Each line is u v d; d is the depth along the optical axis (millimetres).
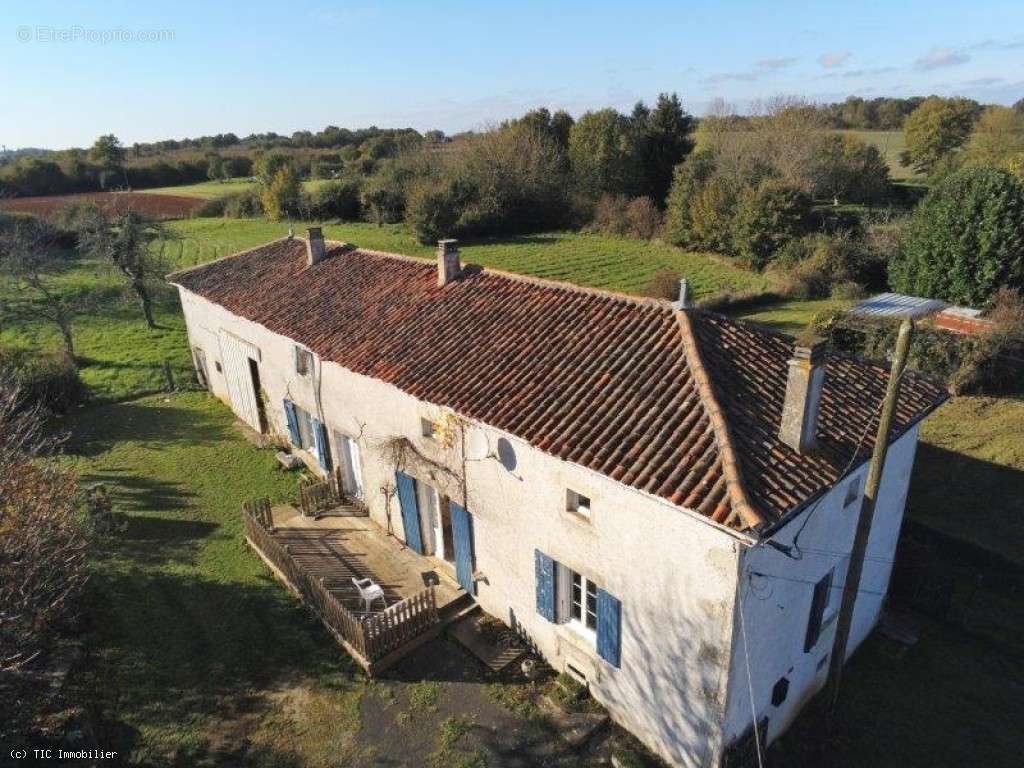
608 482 9438
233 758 10398
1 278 32875
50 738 10195
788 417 9227
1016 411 22047
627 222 55438
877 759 10344
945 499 17281
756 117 68688
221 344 22172
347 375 15039
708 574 8602
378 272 18734
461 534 12961
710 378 10328
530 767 10180
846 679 11883
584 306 13430
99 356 30297
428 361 13352
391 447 13891
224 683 11773
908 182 64688
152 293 34844
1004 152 54469
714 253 48250
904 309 26031
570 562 10641
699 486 8523
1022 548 15156
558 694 11375
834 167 55594
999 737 10664
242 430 21906
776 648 9727
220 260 24500
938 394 11656
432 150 66562
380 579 14109
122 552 15484
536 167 59125
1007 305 26172
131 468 19641
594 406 10617
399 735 10734
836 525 10164
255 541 15227
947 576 13180
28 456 13344
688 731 9672
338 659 12258
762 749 10078
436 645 12547
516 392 11531
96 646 12547
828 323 25938
